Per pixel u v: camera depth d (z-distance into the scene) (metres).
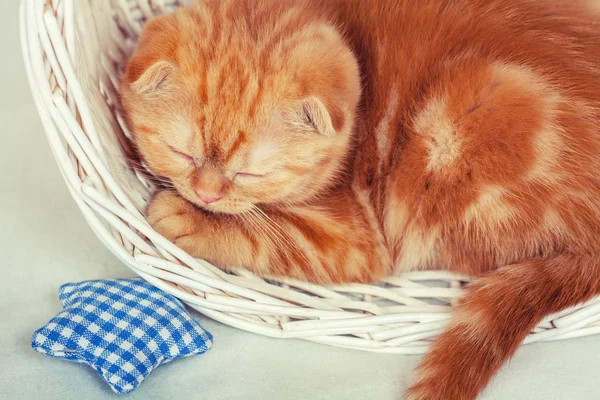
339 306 0.38
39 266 0.41
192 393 0.35
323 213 0.38
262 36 0.37
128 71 0.36
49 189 0.45
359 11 0.40
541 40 0.38
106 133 0.38
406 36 0.39
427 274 0.40
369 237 0.39
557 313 0.37
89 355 0.35
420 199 0.39
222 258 0.38
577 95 0.37
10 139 0.48
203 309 0.37
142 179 0.40
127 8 0.41
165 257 0.37
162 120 0.36
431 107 0.38
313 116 0.35
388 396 0.35
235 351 0.37
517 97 0.37
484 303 0.37
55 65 0.34
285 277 0.39
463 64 0.38
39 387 0.35
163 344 0.36
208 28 0.37
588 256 0.37
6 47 0.54
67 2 0.34
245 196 0.37
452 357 0.36
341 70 0.36
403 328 0.37
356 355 0.37
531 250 0.38
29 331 0.37
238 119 0.35
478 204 0.38
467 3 0.39
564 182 0.37
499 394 0.36
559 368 0.36
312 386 0.36
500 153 0.37
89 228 0.43
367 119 0.39
